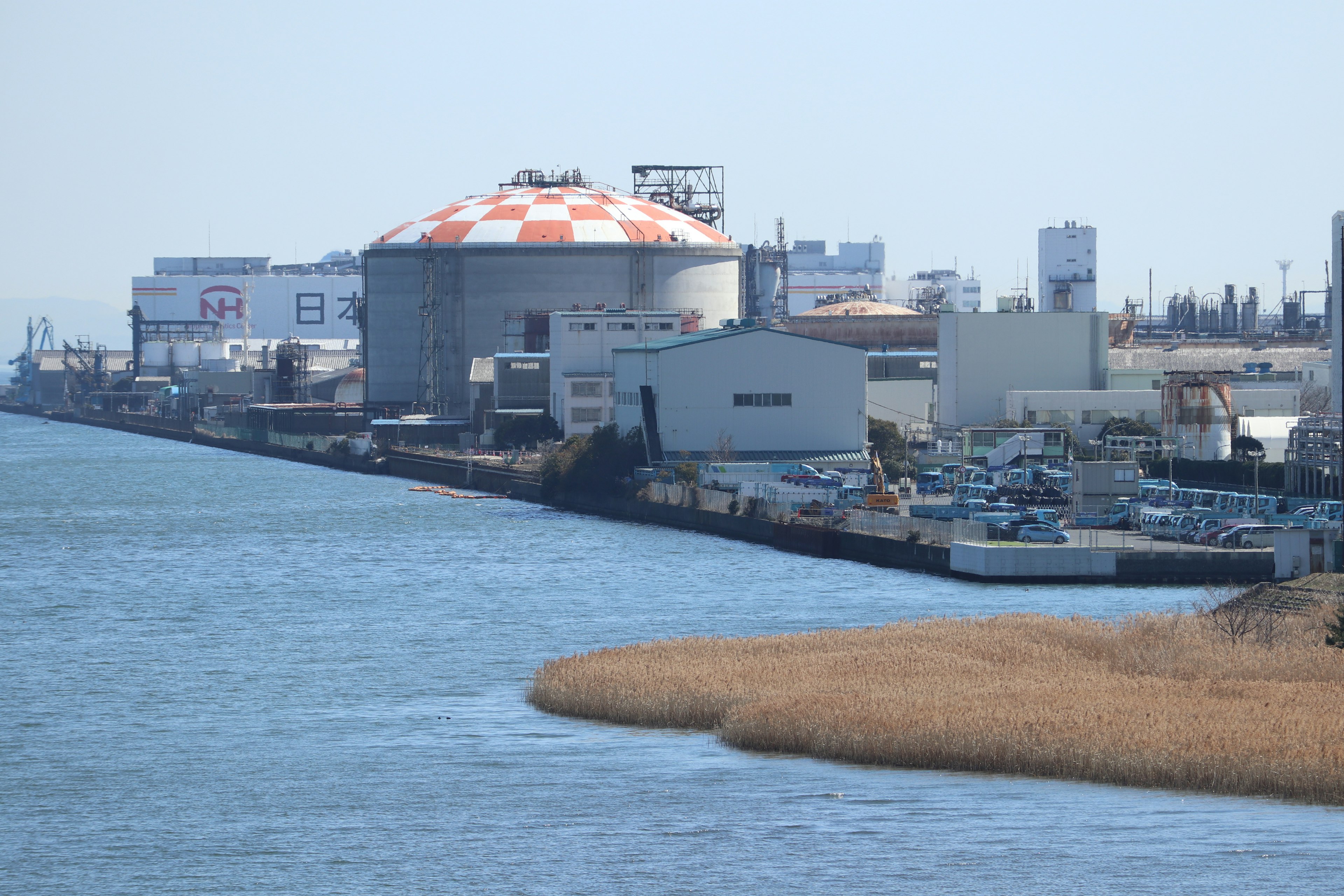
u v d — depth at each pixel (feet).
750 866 442.09
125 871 456.86
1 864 462.19
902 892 419.74
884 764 529.45
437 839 474.49
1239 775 488.02
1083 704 551.59
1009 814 474.49
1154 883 418.92
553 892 431.84
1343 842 443.32
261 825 492.54
